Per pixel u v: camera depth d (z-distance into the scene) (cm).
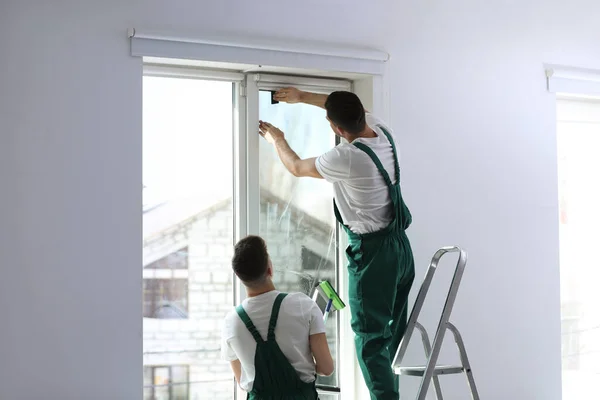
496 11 457
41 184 343
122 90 358
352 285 377
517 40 464
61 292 345
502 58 459
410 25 429
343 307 382
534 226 467
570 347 514
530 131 467
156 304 387
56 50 347
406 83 427
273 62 387
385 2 422
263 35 388
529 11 469
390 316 372
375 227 372
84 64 352
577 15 486
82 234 349
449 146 439
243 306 326
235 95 405
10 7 340
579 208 517
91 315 350
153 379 386
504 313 455
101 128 354
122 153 357
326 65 401
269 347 319
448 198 438
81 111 351
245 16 384
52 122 346
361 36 414
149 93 388
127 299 356
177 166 393
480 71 451
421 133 431
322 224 426
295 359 323
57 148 346
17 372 337
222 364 400
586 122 516
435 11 437
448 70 440
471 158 446
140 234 360
